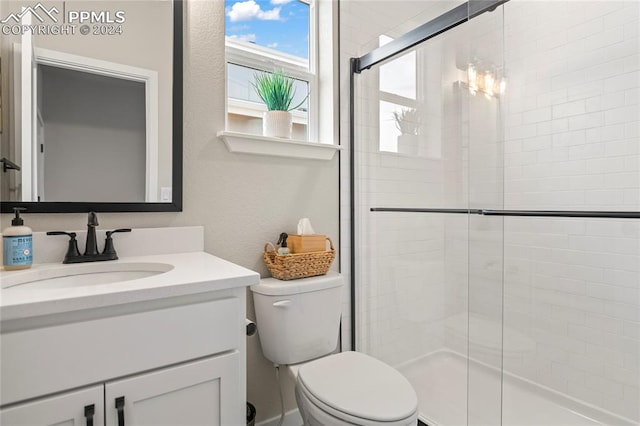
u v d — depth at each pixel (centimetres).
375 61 183
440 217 209
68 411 72
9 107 108
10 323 68
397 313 199
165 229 130
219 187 145
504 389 194
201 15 141
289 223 165
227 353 93
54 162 113
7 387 67
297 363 143
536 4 189
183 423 86
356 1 193
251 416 132
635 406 158
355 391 112
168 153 132
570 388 176
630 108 158
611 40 163
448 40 189
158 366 82
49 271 101
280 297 138
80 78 118
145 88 128
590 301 171
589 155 171
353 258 188
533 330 190
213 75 143
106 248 115
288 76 182
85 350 74
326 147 171
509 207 201
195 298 88
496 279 153
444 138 206
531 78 192
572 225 176
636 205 157
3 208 106
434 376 198
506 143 202
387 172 197
